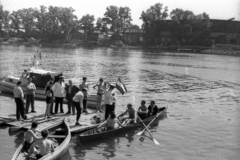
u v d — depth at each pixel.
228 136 21.00
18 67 62.38
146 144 19.00
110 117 20.19
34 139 15.27
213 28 174.88
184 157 17.22
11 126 20.14
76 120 20.80
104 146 18.27
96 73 58.50
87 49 174.62
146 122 23.06
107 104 21.89
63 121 19.88
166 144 19.19
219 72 69.38
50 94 21.41
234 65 90.38
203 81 52.94
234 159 16.97
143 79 52.59
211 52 162.12
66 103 27.69
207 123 24.47
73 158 16.38
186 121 24.91
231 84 49.97
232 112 28.84
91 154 17.02
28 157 14.66
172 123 24.08
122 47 198.38
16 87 20.66
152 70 68.94
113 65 77.94
